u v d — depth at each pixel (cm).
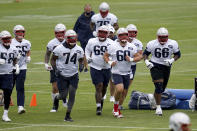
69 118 4022
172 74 6197
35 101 4706
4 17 12269
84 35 6188
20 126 3862
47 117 4194
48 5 14825
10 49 4031
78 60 4094
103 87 4322
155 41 4228
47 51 4491
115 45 4134
